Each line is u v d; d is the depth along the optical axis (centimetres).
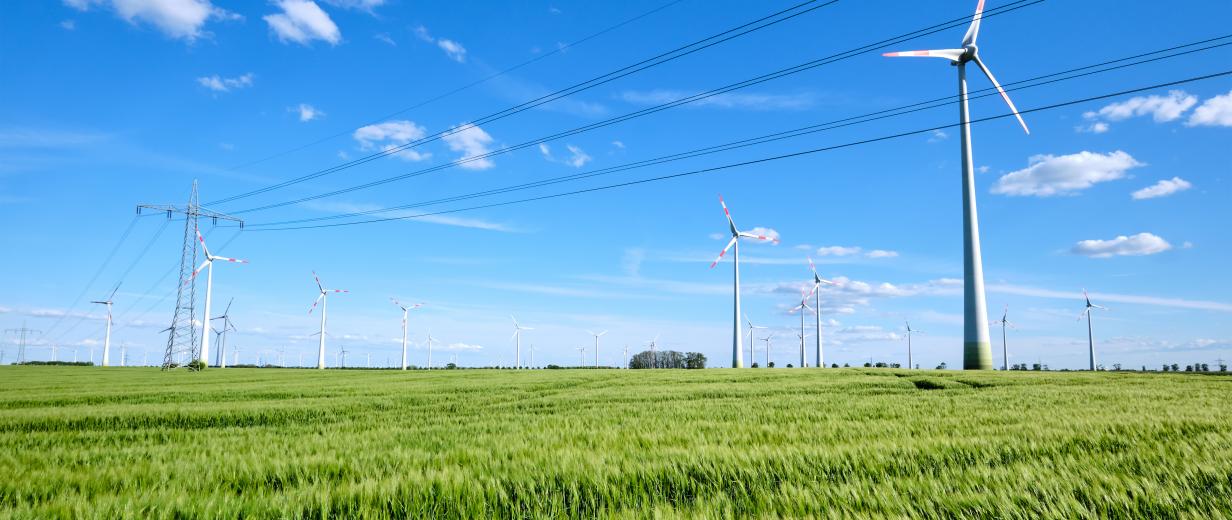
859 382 2677
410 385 2784
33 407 1805
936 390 2083
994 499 430
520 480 544
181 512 480
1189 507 397
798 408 1319
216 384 3250
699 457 631
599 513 445
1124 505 406
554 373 4266
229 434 1045
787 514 422
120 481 615
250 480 603
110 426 1256
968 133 4703
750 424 988
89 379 4259
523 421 1145
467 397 1970
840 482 509
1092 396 1559
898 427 887
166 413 1426
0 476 632
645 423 1037
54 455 800
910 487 478
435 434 949
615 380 3164
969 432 798
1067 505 409
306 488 539
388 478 572
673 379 3200
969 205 4641
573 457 654
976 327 4494
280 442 902
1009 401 1426
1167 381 2506
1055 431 777
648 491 520
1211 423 825
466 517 458
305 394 2272
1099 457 578
